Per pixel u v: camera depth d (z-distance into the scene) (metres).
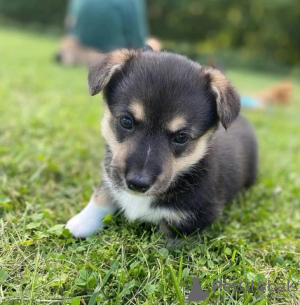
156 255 0.29
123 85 0.29
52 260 0.28
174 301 0.26
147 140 0.28
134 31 1.16
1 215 0.33
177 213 0.31
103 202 0.33
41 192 0.38
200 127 0.29
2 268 0.27
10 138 0.48
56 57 1.26
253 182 0.45
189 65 0.30
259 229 0.37
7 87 0.73
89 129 0.56
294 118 0.96
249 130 0.44
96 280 0.26
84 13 1.23
